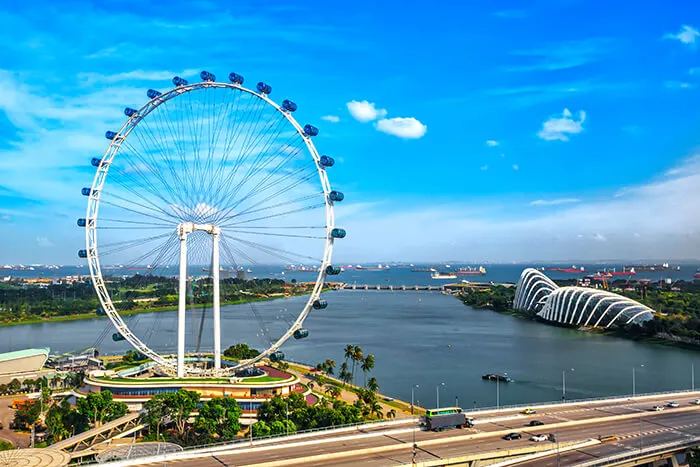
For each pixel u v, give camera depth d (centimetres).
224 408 14612
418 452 11788
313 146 17350
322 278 17338
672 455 12569
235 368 18425
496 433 13188
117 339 18962
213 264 18375
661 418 14825
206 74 17925
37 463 10900
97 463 11019
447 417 13625
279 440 12662
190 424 15875
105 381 17450
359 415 16100
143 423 15075
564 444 12331
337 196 17012
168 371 18962
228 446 12112
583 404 16475
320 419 14562
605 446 12406
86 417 15038
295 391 18400
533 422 14012
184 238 18075
